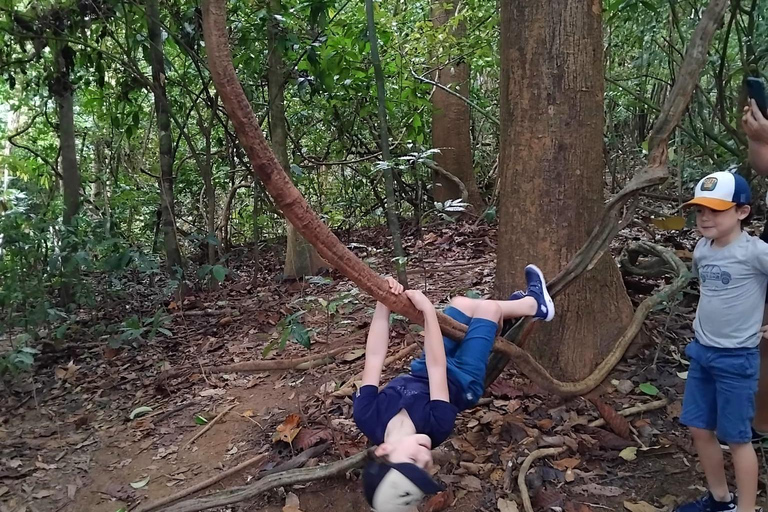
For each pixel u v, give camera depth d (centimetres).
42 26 492
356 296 484
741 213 217
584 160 319
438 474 271
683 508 239
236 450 316
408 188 820
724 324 218
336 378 368
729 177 215
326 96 655
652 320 383
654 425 295
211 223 653
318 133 766
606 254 340
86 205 746
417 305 223
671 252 387
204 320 516
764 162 226
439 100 746
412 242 676
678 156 516
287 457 300
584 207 322
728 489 241
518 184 329
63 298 515
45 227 464
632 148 682
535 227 326
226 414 352
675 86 248
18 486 309
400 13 677
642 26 563
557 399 319
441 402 217
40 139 749
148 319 468
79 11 495
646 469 267
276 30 514
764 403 242
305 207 188
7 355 403
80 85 629
